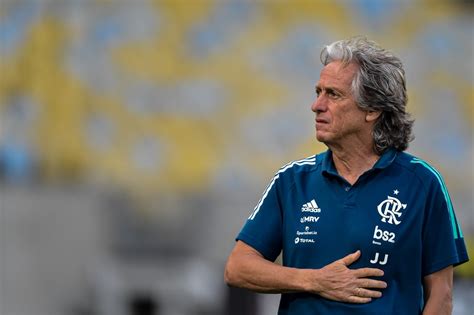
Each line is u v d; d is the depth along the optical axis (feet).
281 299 30.81
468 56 125.29
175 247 112.47
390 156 29.99
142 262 111.65
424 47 125.18
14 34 121.60
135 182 117.08
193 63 122.83
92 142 119.65
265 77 122.72
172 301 108.68
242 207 115.03
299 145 120.78
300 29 124.36
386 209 29.14
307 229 29.68
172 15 123.75
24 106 119.85
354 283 28.40
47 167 117.70
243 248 30.91
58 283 111.55
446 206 30.04
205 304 107.65
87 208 114.42
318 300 29.19
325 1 125.39
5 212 113.09
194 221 114.01
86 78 121.39
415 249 29.17
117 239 113.60
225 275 31.04
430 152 122.21
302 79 123.03
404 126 30.27
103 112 120.67
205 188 117.29
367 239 28.78
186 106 121.60
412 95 123.85
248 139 120.67
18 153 117.80
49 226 113.39
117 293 110.52
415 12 126.00
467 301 51.85
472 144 122.52
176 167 118.73
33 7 122.01
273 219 30.99
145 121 120.78
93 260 112.16
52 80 120.98
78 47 121.80
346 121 29.45
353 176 30.01
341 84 29.35
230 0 124.57
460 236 30.45
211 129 120.88
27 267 111.65
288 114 121.80
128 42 122.83
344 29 125.18
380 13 125.90
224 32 123.95
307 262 29.60
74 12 122.31
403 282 29.12
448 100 123.95
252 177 118.42
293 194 30.55
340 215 29.35
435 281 29.94
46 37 121.80
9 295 110.22
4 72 120.67
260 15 124.57
